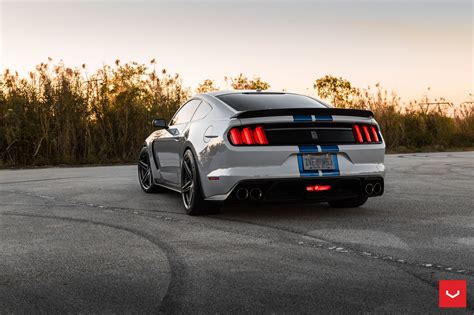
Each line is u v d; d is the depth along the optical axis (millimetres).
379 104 22438
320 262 3445
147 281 3059
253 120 4789
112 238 4219
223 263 3438
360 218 5051
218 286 2951
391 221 4883
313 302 2680
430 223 4770
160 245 3961
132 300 2736
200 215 5301
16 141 14383
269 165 4762
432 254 3635
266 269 3285
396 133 21875
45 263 3477
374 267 3312
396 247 3844
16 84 15398
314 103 5469
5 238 4238
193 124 5512
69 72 15438
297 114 4852
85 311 2590
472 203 5965
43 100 15086
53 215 5312
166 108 16188
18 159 14633
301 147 4812
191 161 5227
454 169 10797
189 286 2955
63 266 3400
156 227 4664
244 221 4941
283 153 4770
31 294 2848
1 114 14789
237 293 2828
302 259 3521
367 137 5102
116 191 7332
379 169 5117
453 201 6125
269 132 4793
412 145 22297
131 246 3938
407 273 3176
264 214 5316
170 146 6164
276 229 4539
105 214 5371
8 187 7891
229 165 4773
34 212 5500
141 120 15820
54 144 14617
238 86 19812
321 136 4898
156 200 6414
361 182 5047
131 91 16000
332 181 4910
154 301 2719
